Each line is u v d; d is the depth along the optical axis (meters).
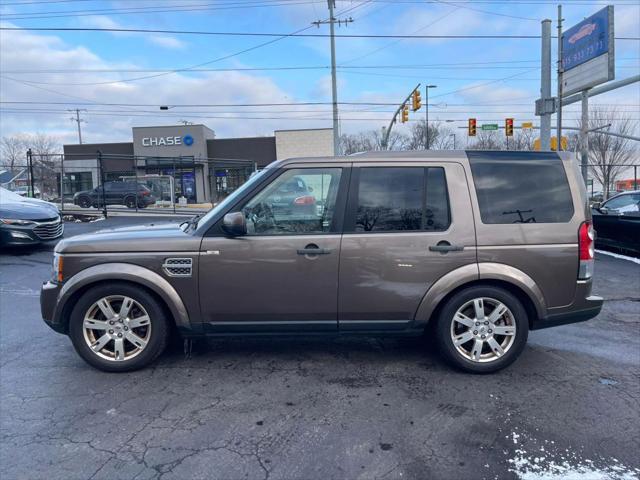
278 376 3.91
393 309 3.81
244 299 3.79
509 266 3.79
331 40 27.34
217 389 3.67
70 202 25.16
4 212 9.49
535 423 3.15
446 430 3.06
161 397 3.53
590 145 40.84
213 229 3.81
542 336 4.98
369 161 3.89
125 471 2.63
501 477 2.58
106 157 18.19
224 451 2.83
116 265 3.77
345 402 3.46
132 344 4.00
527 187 3.88
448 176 3.86
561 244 3.83
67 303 3.86
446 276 3.77
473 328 3.88
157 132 37.88
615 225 10.29
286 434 3.02
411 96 25.48
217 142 38.41
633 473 2.61
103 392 3.62
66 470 2.64
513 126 25.77
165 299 3.78
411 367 4.09
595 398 3.52
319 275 3.77
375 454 2.80
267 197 3.86
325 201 3.85
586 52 18.08
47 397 3.54
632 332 5.14
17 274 8.16
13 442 2.93
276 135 38.12
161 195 27.77
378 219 3.82
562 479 2.56
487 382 3.80
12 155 60.78
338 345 4.62
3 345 4.67
